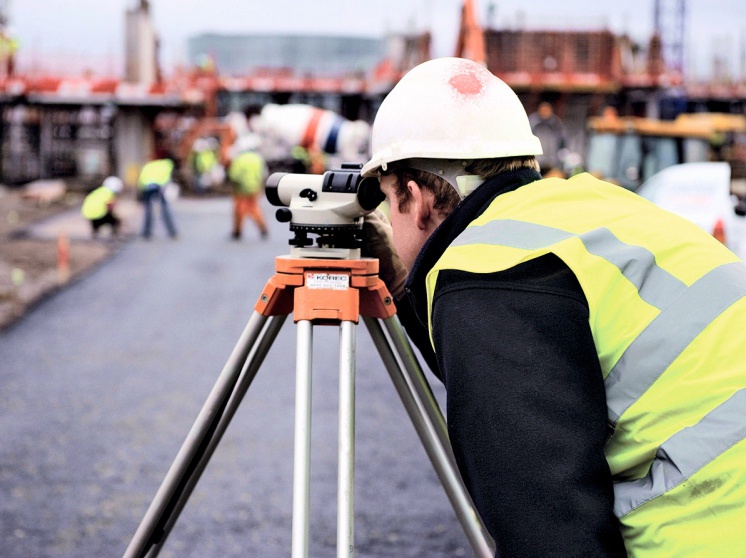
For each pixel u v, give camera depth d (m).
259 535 4.13
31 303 10.83
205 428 2.02
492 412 1.37
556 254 1.46
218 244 17.72
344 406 1.78
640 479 1.45
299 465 1.76
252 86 40.50
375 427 5.85
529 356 1.39
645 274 1.49
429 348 2.09
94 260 14.89
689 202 9.61
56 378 7.19
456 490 2.17
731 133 40.41
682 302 1.46
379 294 1.93
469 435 1.39
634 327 1.46
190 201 30.73
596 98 33.62
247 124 31.97
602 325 1.46
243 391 2.07
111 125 34.88
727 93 43.91
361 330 9.52
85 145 35.75
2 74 32.84
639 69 35.41
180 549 3.96
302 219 1.90
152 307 10.63
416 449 5.40
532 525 1.32
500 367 1.39
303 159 32.28
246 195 18.66
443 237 1.62
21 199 26.83
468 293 1.46
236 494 4.66
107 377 7.24
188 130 38.66
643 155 19.22
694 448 1.38
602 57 33.28
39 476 4.91
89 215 18.36
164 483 2.07
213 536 4.11
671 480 1.39
